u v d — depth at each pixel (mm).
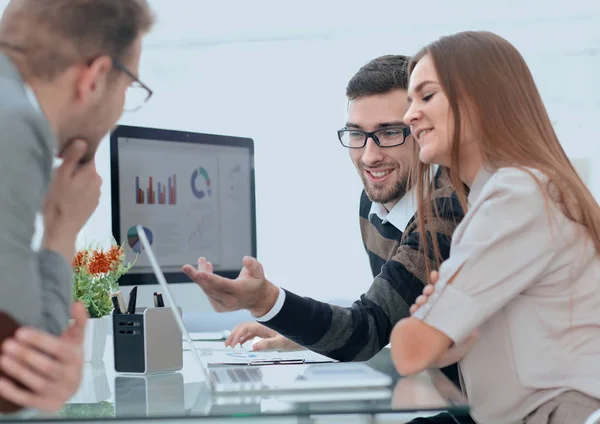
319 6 6051
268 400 1222
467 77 1504
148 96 1204
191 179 2207
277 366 1678
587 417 1286
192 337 2459
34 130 998
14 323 968
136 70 1177
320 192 6156
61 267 1109
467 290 1292
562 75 6098
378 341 1763
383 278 1821
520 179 1362
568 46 6098
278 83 6207
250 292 1641
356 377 1367
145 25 1171
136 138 2107
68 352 979
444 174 1841
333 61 6199
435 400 1172
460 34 1578
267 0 6023
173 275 2152
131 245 2088
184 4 6055
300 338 1703
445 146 1538
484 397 1418
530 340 1360
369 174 2350
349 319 1729
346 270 6129
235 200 2299
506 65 1514
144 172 2119
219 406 1185
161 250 2137
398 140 2305
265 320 1682
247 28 6141
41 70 1083
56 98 1098
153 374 1698
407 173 2318
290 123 6195
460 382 1631
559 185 1369
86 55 1096
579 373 1341
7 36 1095
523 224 1312
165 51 6203
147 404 1262
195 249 2205
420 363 1274
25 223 981
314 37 6180
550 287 1363
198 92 6250
